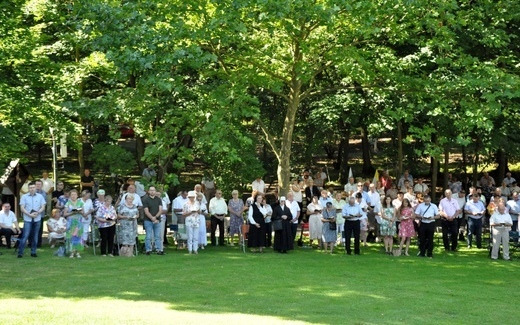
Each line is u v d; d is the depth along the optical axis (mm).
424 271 18062
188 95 21109
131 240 19141
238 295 14000
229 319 11461
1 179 25609
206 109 20094
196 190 20500
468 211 23031
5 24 22359
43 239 22078
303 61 20766
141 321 10852
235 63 22156
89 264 17156
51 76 23562
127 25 17859
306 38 21156
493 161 35125
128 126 26125
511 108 22594
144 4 18109
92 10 17656
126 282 14953
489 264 19750
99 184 31391
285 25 18953
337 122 30109
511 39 25875
